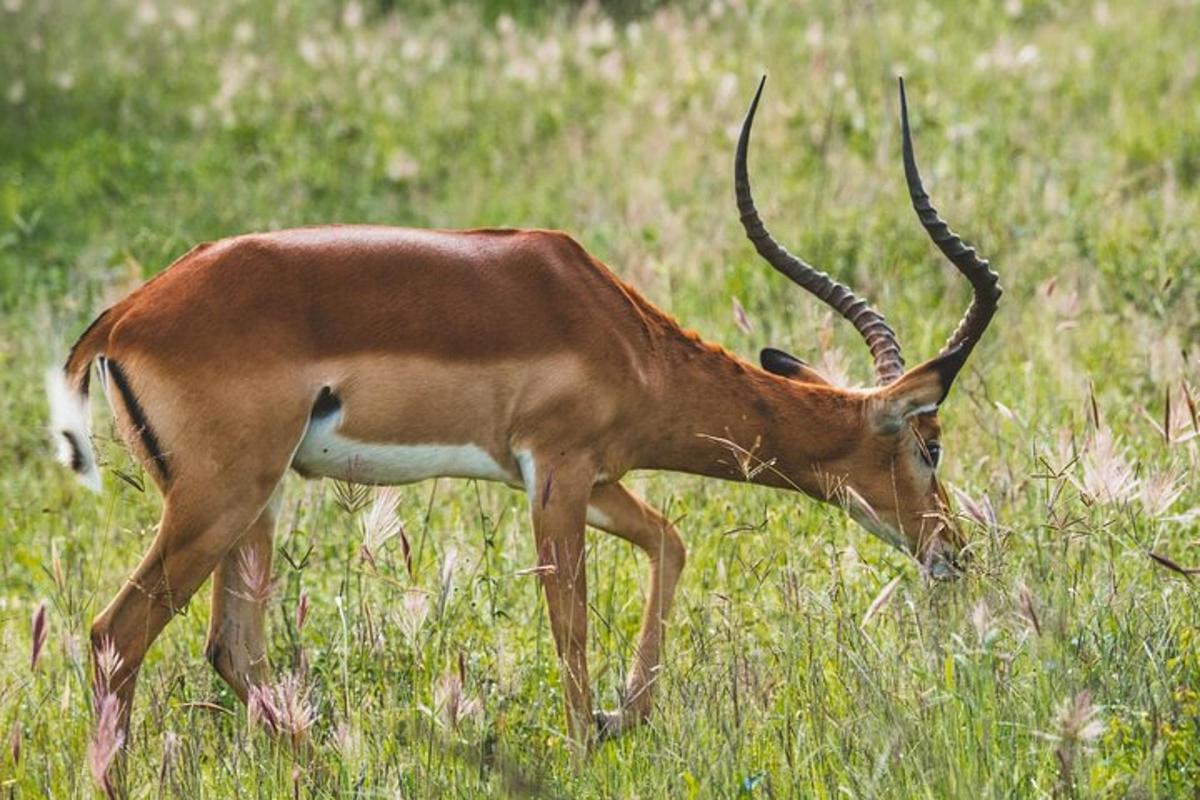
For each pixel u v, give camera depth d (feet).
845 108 68.95
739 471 34.17
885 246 54.13
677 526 38.83
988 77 73.15
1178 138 63.67
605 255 56.24
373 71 80.48
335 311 30.50
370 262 30.91
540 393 31.53
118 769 27.91
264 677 32.01
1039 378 43.86
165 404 29.96
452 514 39.93
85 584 37.58
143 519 39.40
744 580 35.94
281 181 67.41
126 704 29.63
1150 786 25.57
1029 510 36.65
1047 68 73.82
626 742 30.55
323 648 33.88
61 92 78.54
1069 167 61.41
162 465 30.17
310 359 30.30
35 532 41.37
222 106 73.00
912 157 32.78
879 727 27.71
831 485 34.22
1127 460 38.50
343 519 39.81
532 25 89.66
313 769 28.40
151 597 29.96
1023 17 83.92
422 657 31.45
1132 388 43.65
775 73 76.07
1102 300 49.42
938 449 34.45
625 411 32.48
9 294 56.75
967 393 40.68
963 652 29.27
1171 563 27.55
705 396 33.24
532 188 66.80
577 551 31.99
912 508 34.37
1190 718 27.40
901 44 79.51
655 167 64.54
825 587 32.58
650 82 75.56
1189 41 77.51
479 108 75.87
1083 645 29.30
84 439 30.94
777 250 34.88
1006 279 51.19
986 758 26.91
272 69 80.64
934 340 47.75
